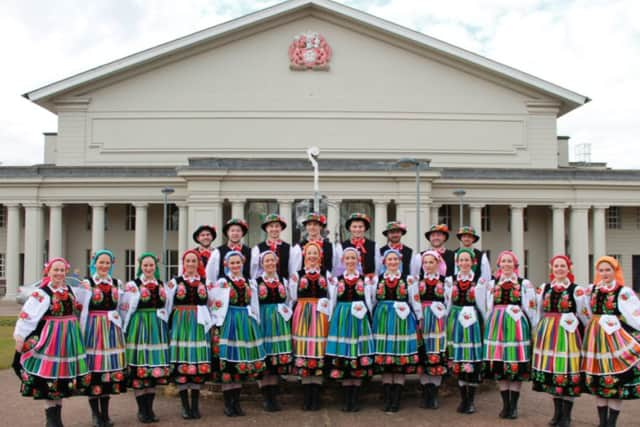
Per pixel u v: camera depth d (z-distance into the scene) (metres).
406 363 8.81
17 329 7.61
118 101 36.97
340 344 8.70
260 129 36.94
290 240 30.53
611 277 7.99
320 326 8.90
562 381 8.06
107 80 36.94
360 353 8.70
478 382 8.90
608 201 34.03
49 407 7.93
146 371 8.41
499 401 9.79
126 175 32.97
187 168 30.08
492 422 8.51
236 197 30.45
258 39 37.22
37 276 32.78
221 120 36.97
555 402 8.40
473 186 33.53
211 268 9.05
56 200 33.16
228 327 8.64
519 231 33.81
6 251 35.34
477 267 9.79
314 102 37.12
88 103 36.91
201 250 9.97
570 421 8.39
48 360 7.67
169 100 37.00
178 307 8.75
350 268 8.95
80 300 8.20
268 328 8.92
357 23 37.09
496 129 37.59
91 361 8.09
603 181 33.69
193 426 8.30
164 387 10.10
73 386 7.80
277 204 32.31
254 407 9.30
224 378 8.56
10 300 32.50
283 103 37.03
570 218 34.44
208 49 37.09
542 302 8.50
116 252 35.62
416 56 37.59
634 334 7.81
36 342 7.70
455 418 8.69
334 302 9.00
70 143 36.78
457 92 37.62
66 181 32.88
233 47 37.25
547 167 37.50
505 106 37.72
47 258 34.94
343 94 37.22
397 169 30.50
